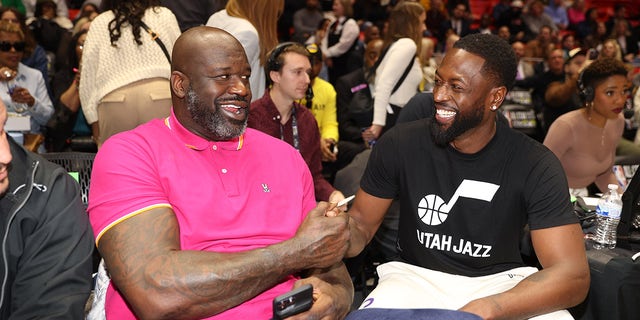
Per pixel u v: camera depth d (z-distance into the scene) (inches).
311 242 58.4
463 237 74.2
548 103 214.7
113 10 102.8
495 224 73.2
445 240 74.9
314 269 66.2
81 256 61.4
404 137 77.6
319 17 340.5
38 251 59.9
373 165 79.8
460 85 69.2
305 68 111.6
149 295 52.6
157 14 104.5
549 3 456.1
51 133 151.0
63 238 60.9
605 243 86.0
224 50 61.9
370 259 109.3
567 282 67.1
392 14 165.8
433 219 75.0
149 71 101.2
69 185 63.7
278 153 69.6
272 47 119.6
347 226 61.1
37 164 62.2
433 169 75.2
